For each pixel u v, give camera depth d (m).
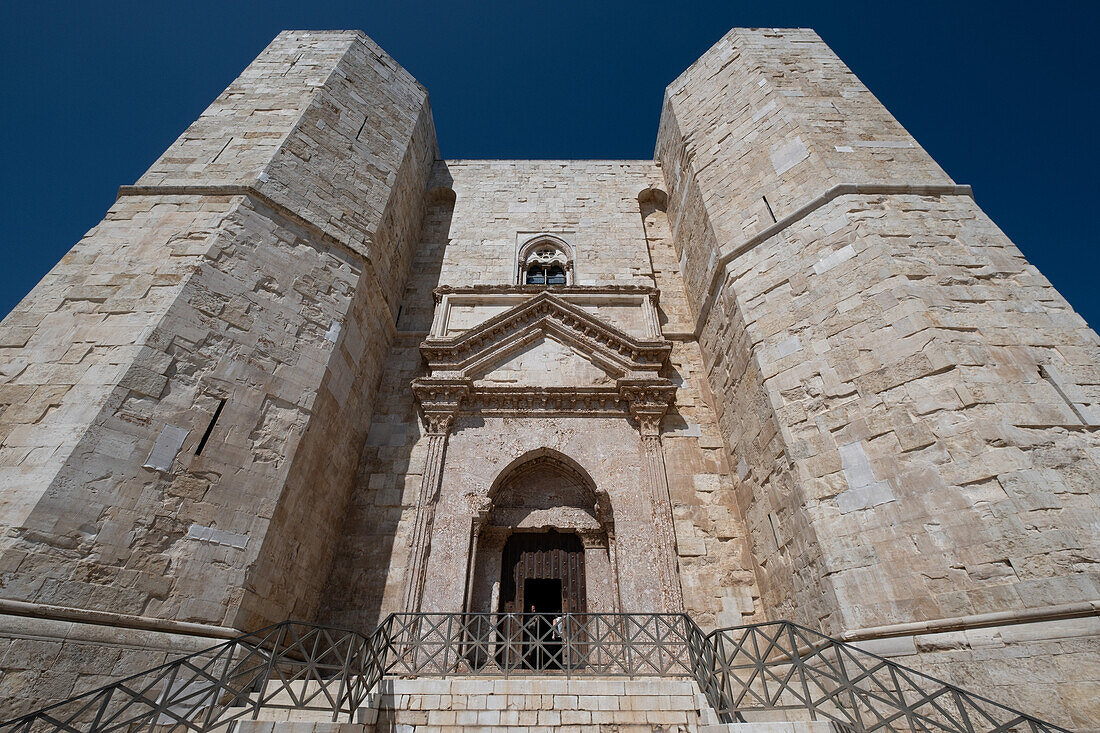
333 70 15.38
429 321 16.19
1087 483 7.29
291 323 11.01
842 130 12.79
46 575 6.85
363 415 13.14
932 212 10.80
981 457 7.64
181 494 8.30
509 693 7.29
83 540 7.25
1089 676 6.10
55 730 6.23
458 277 16.86
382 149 15.66
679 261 17.38
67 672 6.55
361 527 11.88
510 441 12.80
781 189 12.49
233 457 9.09
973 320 9.03
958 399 8.14
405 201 16.75
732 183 13.93
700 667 7.85
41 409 8.06
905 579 7.56
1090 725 5.88
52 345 8.83
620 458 12.57
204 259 10.17
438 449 12.56
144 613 7.38
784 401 10.06
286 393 10.29
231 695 7.57
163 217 10.93
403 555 11.51
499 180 20.14
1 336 8.88
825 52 15.42
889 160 12.06
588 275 16.91
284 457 9.74
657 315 15.55
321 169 13.36
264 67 15.32
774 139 13.34
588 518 12.57
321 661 10.07
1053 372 8.37
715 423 13.43
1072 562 6.69
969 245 10.20
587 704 7.19
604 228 18.38
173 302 9.38
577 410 13.28
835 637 7.91
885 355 9.12
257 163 12.17
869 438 8.73
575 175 20.34
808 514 8.83
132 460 8.02
